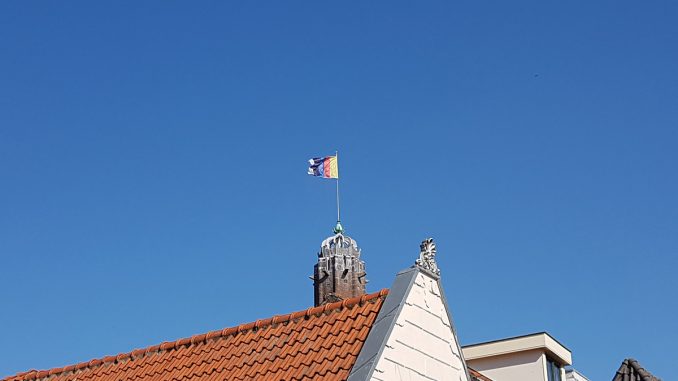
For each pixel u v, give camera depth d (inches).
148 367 916.0
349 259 3363.7
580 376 1288.1
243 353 859.4
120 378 919.7
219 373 846.5
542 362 1204.5
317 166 1796.3
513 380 1213.1
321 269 3353.8
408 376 794.2
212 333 914.1
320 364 791.1
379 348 770.8
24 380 1007.6
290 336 851.4
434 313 847.7
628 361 1192.2
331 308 861.2
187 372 871.1
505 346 1229.7
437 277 860.6
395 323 796.0
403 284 827.4
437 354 837.2
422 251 860.0
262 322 890.7
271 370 813.2
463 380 861.2
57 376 989.8
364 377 749.3
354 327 819.4
